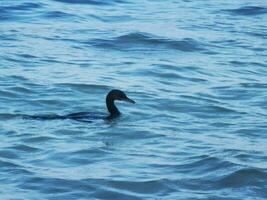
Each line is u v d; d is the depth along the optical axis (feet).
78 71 72.23
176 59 78.33
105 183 45.93
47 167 48.52
